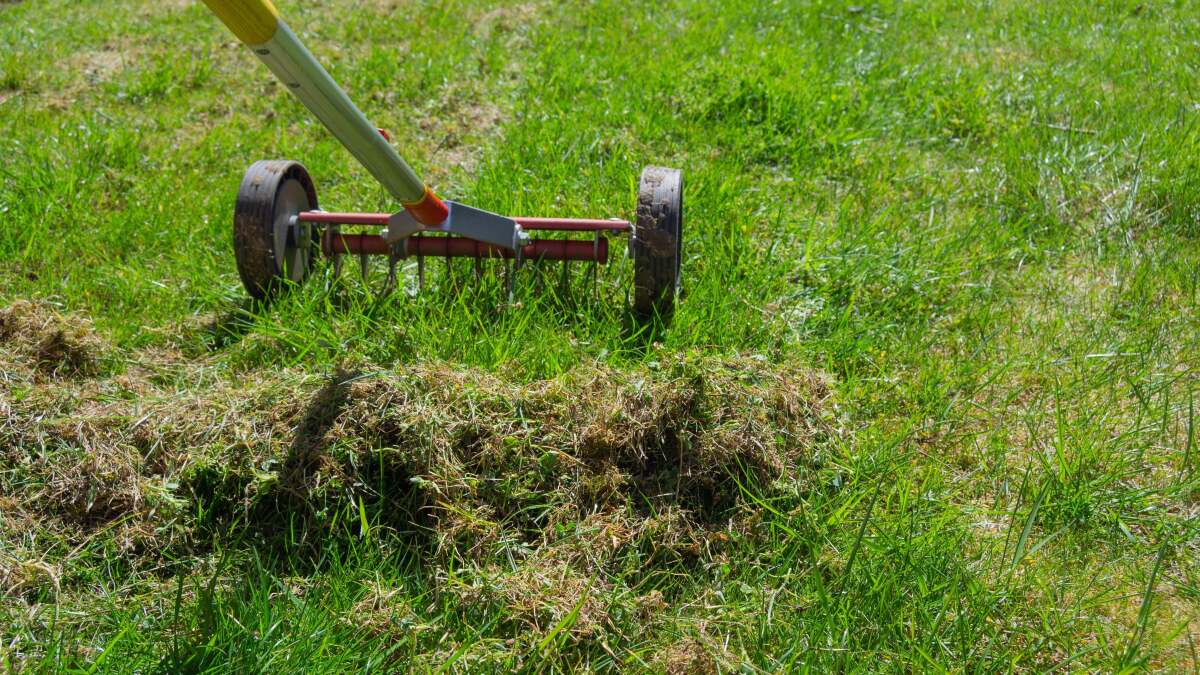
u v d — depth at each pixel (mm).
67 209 5008
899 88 6723
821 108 6176
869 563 2734
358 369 3244
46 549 2750
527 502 2877
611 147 5672
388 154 3213
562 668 2482
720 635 2584
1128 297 4293
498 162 5438
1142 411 3516
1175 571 2834
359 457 2918
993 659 2496
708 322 3893
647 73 6820
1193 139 5426
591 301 4082
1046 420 3525
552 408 3055
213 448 2938
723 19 8180
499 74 7098
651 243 3768
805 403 3211
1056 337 4031
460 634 2566
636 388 3062
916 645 2496
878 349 3930
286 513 2898
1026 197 5156
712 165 5453
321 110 2902
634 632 2578
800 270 4500
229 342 3975
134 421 3023
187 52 7578
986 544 2910
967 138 6004
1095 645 2582
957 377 3764
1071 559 2877
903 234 4914
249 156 5773
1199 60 7023
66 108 6520
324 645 2412
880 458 3223
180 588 2482
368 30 8195
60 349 3553
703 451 2969
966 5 8742
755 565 2812
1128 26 8023
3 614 2523
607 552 2740
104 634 2512
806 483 3039
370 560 2734
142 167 5582
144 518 2838
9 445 2936
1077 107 6281
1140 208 4988
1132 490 3074
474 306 3922
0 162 5426
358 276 4328
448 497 2850
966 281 4512
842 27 8172
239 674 2326
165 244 4750
